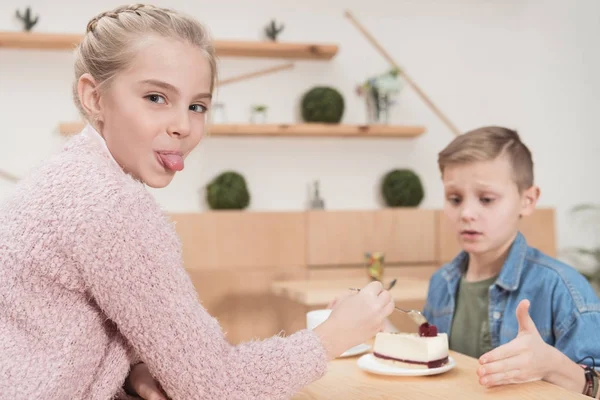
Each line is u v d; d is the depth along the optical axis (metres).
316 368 0.79
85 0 3.21
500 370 0.90
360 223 3.21
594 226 3.79
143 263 0.73
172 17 0.85
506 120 3.72
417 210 3.27
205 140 3.32
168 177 0.85
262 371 0.76
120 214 0.73
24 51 3.15
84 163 0.78
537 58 3.76
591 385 0.96
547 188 3.76
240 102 3.37
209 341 0.76
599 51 3.84
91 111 0.86
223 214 3.06
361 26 3.53
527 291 1.25
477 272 1.38
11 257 0.75
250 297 3.08
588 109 3.82
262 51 3.29
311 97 3.31
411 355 1.03
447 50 3.65
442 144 3.62
